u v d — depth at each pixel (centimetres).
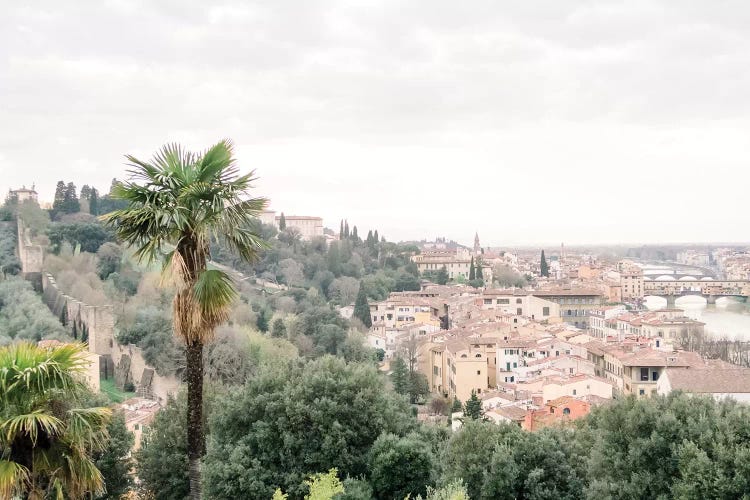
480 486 3753
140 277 16225
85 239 18475
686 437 3253
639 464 3328
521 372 11431
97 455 4384
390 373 13138
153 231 2223
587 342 12925
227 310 2256
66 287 15675
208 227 2230
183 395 5069
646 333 15412
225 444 3841
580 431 4834
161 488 4619
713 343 15162
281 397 3897
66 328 14225
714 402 3572
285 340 12700
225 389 5328
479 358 11700
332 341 13812
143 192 2205
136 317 12812
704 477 2953
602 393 9475
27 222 18988
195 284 2186
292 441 3684
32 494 1878
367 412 3891
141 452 4834
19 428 1811
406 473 3569
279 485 3619
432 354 13612
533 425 8000
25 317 13375
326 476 2886
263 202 2331
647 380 10169
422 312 18100
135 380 11800
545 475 3772
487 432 4134
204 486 3728
